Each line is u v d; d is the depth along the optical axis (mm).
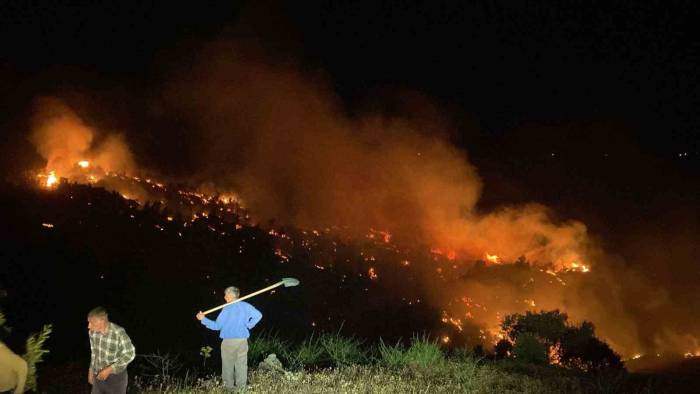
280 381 9070
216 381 9102
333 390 8508
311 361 11539
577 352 13492
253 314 8648
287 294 23094
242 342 8562
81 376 10023
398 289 28562
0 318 8430
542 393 9148
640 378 11438
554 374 11172
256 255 24531
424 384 9359
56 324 14367
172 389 8969
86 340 14055
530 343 12562
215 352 13102
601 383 10031
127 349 6770
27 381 7395
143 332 15711
